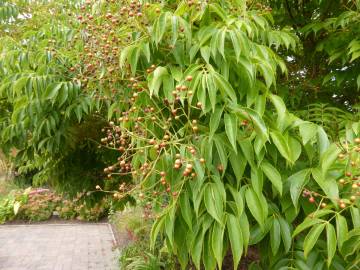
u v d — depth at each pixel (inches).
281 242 52.8
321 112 70.0
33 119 88.7
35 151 113.7
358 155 46.9
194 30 56.2
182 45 54.6
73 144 115.0
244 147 48.8
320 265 49.4
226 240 50.9
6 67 89.4
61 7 96.0
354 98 87.0
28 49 87.5
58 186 138.7
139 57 56.8
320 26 77.1
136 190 60.3
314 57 87.7
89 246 312.8
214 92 47.2
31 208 444.8
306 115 71.0
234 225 47.4
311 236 45.1
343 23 71.9
